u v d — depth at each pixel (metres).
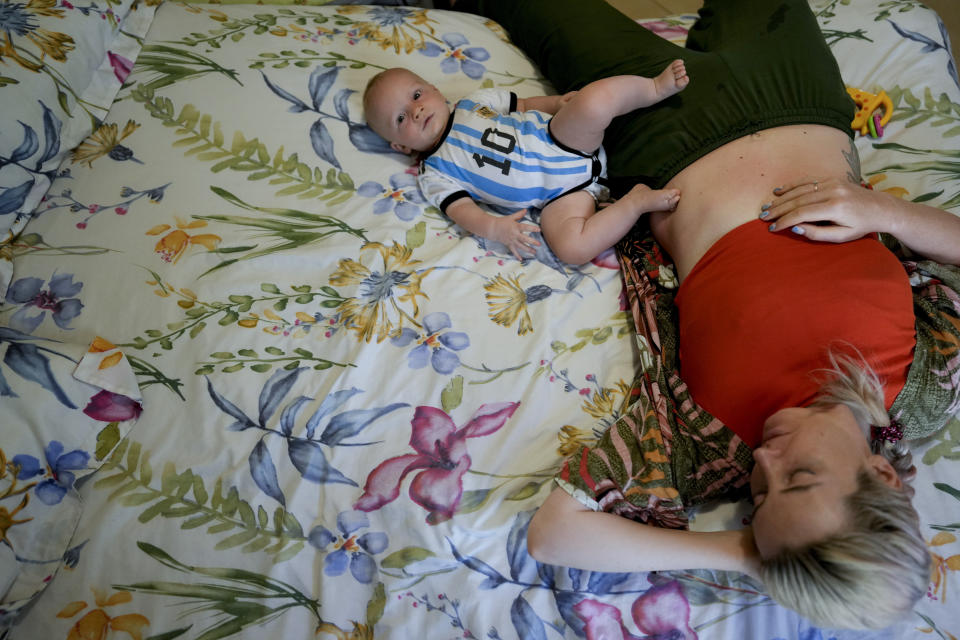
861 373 0.85
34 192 1.20
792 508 0.77
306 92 1.37
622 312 1.17
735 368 0.94
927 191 1.25
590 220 1.18
